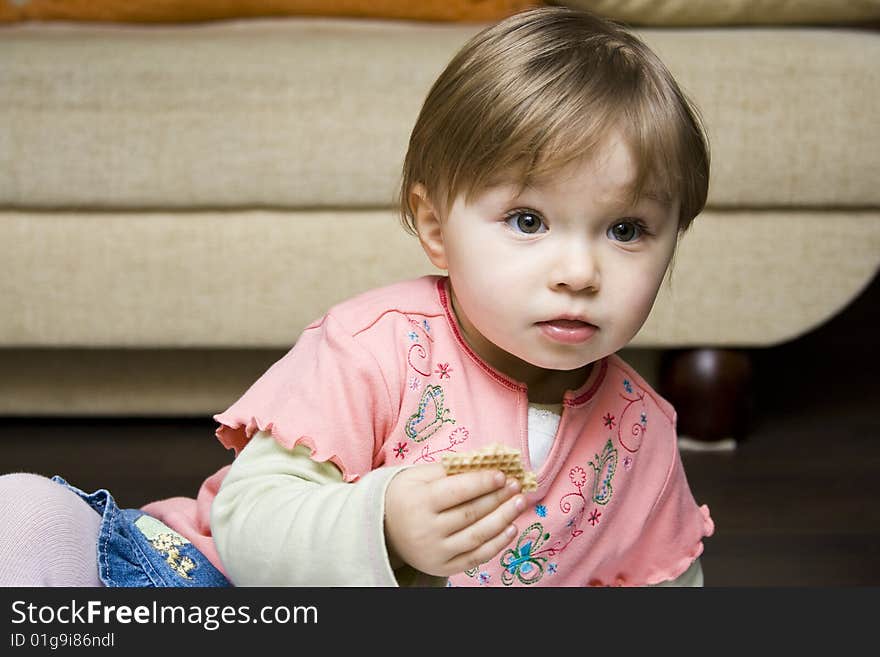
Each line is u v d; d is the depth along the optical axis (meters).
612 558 0.92
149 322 1.59
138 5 1.84
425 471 0.72
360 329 0.85
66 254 1.57
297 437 0.81
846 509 1.48
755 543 1.37
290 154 1.52
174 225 1.57
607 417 0.91
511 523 0.70
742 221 1.59
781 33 1.61
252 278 1.57
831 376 2.10
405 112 1.51
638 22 1.66
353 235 1.56
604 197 0.77
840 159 1.54
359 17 1.92
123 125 1.52
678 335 1.62
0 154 1.52
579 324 0.79
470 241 0.80
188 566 0.88
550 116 0.77
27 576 0.79
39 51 1.52
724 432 1.68
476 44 0.85
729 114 1.53
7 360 1.71
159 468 1.58
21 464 1.59
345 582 0.72
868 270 1.60
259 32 1.73
